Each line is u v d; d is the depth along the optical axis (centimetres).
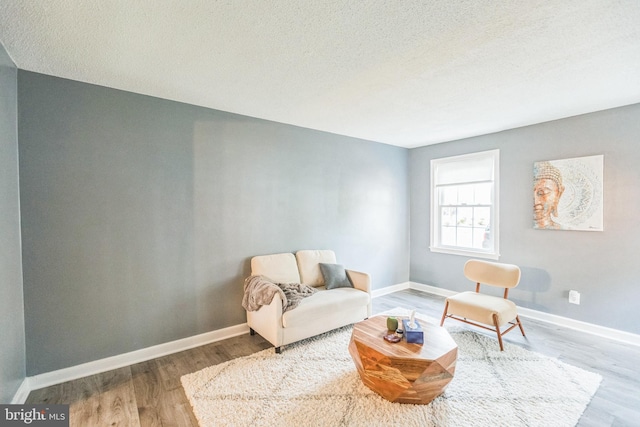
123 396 211
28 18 158
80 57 202
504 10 155
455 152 448
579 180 324
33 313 219
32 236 219
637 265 291
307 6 151
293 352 271
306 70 224
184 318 287
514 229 380
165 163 277
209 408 194
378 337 221
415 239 504
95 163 244
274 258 332
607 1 148
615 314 304
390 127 380
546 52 199
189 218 290
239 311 320
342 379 227
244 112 319
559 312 342
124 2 146
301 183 373
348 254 426
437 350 200
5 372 183
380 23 167
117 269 253
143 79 237
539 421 184
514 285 308
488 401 202
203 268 298
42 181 223
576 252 329
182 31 173
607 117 307
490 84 250
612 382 226
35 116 221
